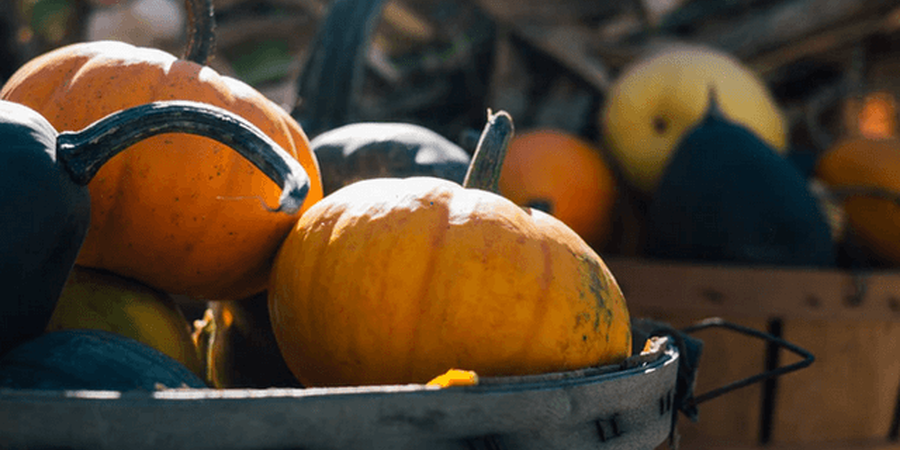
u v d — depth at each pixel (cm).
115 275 52
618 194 95
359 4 78
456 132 121
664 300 76
